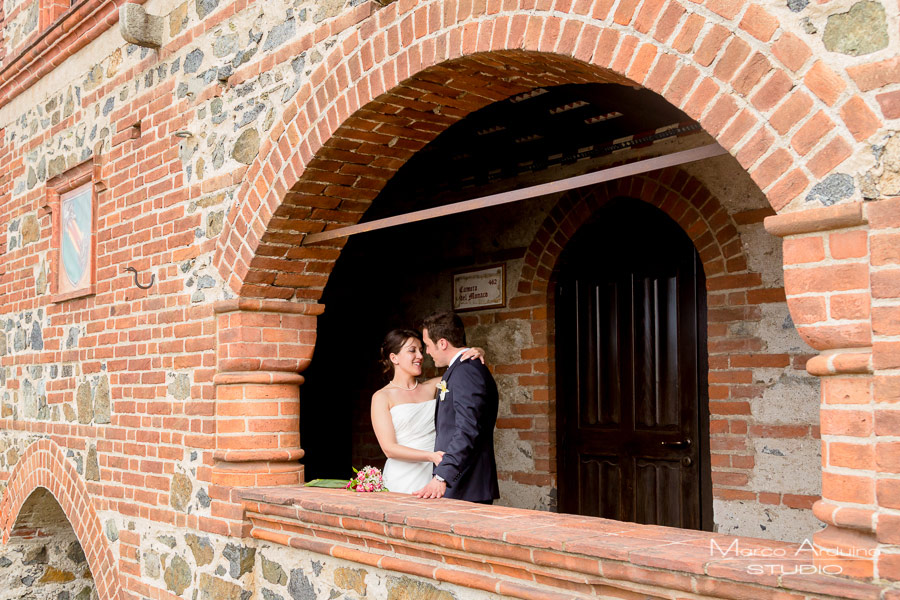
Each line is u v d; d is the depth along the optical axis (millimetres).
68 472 6613
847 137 2432
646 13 2943
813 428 4812
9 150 7957
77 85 6758
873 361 2344
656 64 2912
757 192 5141
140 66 5910
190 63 5379
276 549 4629
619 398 6285
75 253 6656
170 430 5391
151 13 5824
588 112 5453
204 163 5215
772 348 5016
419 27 3799
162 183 5609
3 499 7719
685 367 5922
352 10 4195
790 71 2568
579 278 6562
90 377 6371
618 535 3098
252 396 4922
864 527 2340
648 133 5770
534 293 6562
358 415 8211
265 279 4902
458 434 4258
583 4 3139
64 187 6832
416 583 3738
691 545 2885
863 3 2426
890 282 2318
